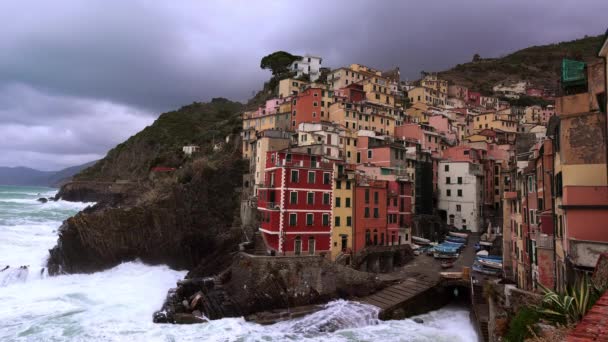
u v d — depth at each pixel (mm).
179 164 126062
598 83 25312
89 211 121250
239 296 47719
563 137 26812
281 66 165250
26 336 37969
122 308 46812
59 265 63812
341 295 51375
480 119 134250
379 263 62281
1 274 57438
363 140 85812
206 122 195750
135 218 70750
